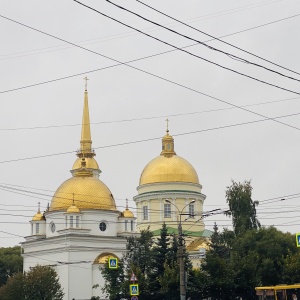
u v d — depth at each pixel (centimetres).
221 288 6962
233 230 9200
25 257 10169
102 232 9806
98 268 9356
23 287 8875
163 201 10675
